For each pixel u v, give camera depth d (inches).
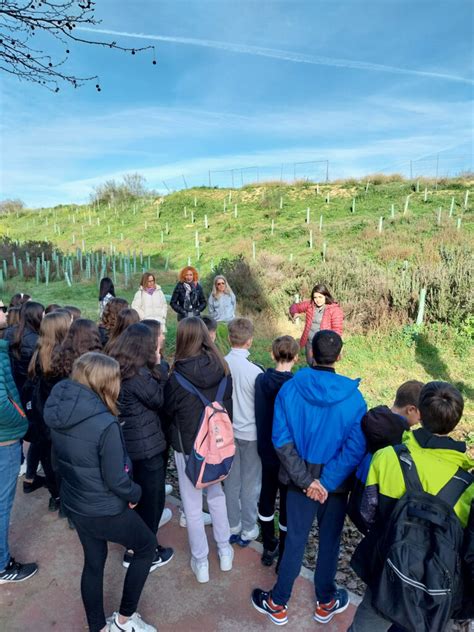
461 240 564.1
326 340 94.1
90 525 88.0
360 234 700.7
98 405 86.7
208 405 107.4
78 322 119.3
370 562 77.2
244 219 1076.5
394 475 75.6
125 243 1119.6
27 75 148.9
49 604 109.6
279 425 97.3
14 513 145.9
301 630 102.1
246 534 128.9
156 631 101.0
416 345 319.0
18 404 113.3
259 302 469.1
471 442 199.8
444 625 66.1
